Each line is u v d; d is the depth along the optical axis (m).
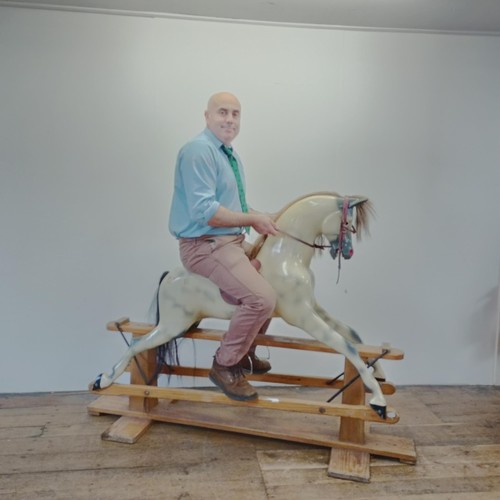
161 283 2.12
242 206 2.02
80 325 2.59
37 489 1.73
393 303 2.71
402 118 2.58
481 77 2.57
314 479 1.83
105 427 2.22
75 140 2.46
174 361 2.44
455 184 2.63
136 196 2.52
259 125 2.53
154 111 2.47
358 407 1.92
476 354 2.77
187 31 2.44
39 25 2.37
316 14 2.35
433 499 1.72
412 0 2.17
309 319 1.91
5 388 2.59
